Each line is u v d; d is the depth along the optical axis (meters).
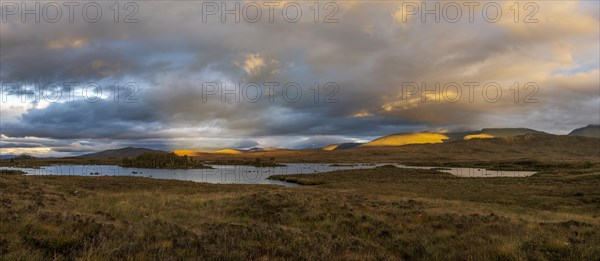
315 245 10.62
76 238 9.48
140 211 18.25
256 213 18.89
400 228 14.66
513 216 19.80
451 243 11.80
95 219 13.28
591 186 47.97
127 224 12.52
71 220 12.08
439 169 147.88
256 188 45.03
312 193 31.25
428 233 13.64
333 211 18.97
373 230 14.50
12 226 10.12
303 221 17.00
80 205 19.89
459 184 60.69
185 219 16.27
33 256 7.80
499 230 13.76
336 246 10.84
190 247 9.55
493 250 10.18
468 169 149.88
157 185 44.72
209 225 13.48
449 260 10.02
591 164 130.62
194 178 98.75
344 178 88.25
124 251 8.77
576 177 65.75
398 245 12.02
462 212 20.56
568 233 12.88
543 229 13.70
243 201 22.56
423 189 49.56
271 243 10.55
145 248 9.07
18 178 35.75
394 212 19.30
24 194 22.17
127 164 189.50
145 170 150.00
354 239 11.89
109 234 10.41
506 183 61.72
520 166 155.75
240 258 8.78
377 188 51.53
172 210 18.94
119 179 53.88
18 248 8.23
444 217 17.19
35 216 11.86
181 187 42.66
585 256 9.45
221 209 20.14
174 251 9.05
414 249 11.39
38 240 9.06
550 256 9.59
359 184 62.00
